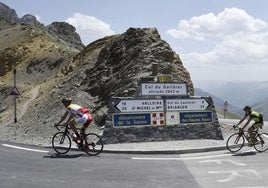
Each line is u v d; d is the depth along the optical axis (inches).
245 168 440.1
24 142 708.0
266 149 584.1
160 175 408.2
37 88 2268.7
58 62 3489.2
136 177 398.0
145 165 469.7
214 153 573.0
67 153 567.2
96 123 834.2
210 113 730.2
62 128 831.1
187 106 719.1
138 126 685.9
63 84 1355.8
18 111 1563.7
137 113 688.4
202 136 714.2
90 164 474.6
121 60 1112.2
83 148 549.6
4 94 2977.4
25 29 5359.3
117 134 670.5
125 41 1188.5
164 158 527.8
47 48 4045.3
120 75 1020.5
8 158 518.0
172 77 1005.2
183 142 665.0
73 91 1151.6
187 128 712.4
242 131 595.5
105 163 482.6
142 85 704.4
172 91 717.9
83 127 547.5
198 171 428.8
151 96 703.1
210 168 445.7
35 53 3981.3
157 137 689.0
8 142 724.0
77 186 357.4
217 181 377.1
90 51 1808.6
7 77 3590.1
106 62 1182.3
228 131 858.1
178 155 558.6
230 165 462.9
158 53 1084.5
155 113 698.2
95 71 1187.3
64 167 452.1
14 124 1152.8
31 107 1469.0
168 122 704.4
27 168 444.8
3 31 5610.2
